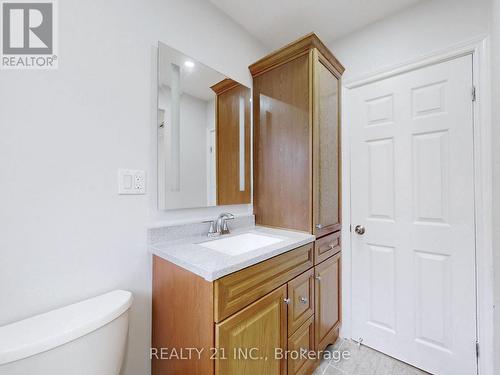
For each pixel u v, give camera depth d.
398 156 1.53
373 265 1.64
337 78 1.70
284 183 1.56
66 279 0.89
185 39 1.31
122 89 1.05
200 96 1.39
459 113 1.32
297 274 1.24
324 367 1.46
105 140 1.00
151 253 1.13
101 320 0.79
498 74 1.05
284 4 1.46
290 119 1.52
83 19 0.94
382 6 1.47
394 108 1.54
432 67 1.40
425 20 1.42
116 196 1.03
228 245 1.40
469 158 1.29
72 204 0.91
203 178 1.41
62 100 0.89
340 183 1.73
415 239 1.47
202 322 0.85
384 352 1.58
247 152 1.70
